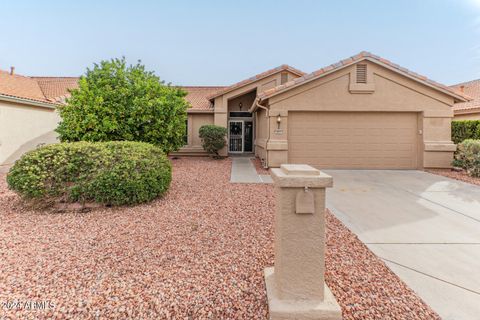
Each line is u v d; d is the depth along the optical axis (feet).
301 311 7.92
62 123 34.24
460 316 8.15
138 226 15.42
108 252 12.03
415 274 10.60
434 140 36.32
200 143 58.34
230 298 8.82
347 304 8.61
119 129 34.53
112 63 36.68
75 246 12.64
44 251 12.06
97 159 19.06
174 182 28.53
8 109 42.80
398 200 22.30
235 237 13.91
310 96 36.47
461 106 57.11
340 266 11.13
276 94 36.01
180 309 8.25
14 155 44.06
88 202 19.38
